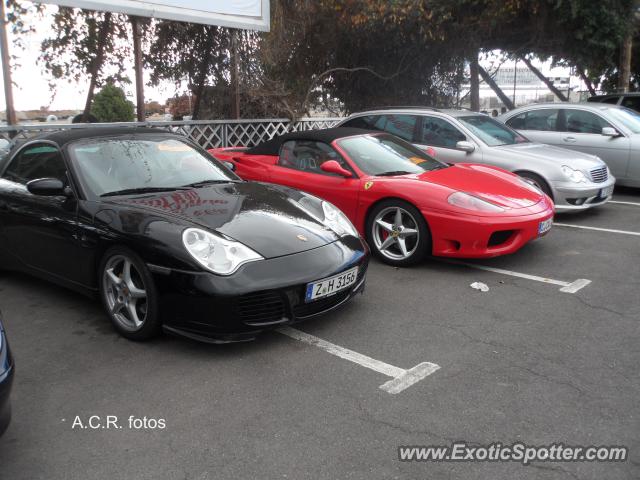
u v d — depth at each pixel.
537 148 7.50
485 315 4.09
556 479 2.33
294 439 2.63
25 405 2.99
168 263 3.38
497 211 4.87
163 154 4.57
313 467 2.43
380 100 13.55
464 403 2.91
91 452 2.58
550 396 2.96
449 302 4.36
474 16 12.17
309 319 3.59
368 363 3.37
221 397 3.01
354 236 4.13
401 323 3.96
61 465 2.50
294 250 3.59
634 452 2.49
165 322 3.51
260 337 3.75
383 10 11.52
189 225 3.54
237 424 2.76
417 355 3.47
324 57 12.65
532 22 12.52
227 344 3.64
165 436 2.68
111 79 10.61
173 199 3.96
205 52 11.14
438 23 11.91
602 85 18.50
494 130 7.68
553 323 3.93
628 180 8.55
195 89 11.35
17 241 4.56
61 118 10.33
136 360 3.46
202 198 4.02
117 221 3.69
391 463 2.44
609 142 8.59
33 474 2.44
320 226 3.98
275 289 3.37
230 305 3.29
